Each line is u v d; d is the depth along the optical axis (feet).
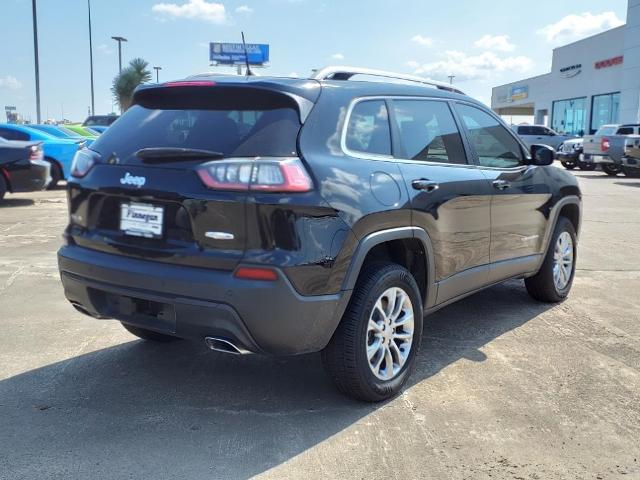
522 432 10.95
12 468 9.62
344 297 10.83
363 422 11.27
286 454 10.17
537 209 17.02
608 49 114.52
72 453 10.10
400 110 13.01
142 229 10.91
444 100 14.53
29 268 22.39
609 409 11.86
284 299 10.03
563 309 18.39
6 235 28.99
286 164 10.16
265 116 10.81
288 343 10.37
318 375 13.42
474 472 9.69
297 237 10.09
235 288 9.95
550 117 141.59
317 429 11.00
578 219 19.53
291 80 11.35
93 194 11.54
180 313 10.46
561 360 14.32
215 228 10.15
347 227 10.68
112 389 12.59
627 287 20.97
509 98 180.86
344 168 11.00
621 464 9.96
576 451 10.34
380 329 11.78
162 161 10.84
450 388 12.74
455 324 16.93
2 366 13.65
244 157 10.24
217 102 11.42
